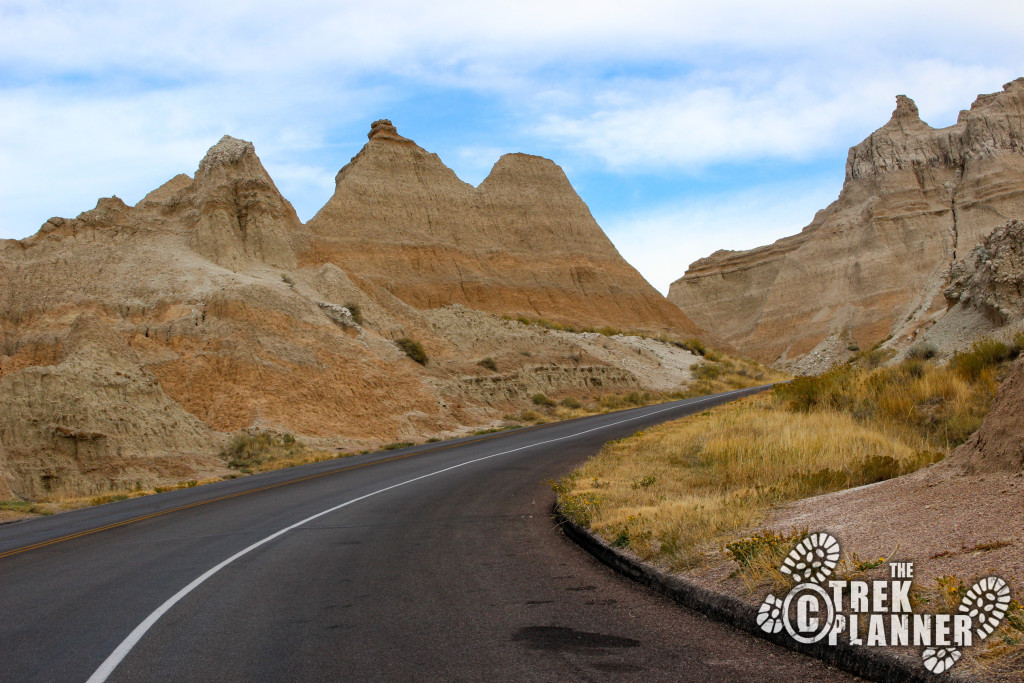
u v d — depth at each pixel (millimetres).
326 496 16578
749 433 17250
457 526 11664
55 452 28156
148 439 30516
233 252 53062
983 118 130125
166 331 40281
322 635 6375
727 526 8359
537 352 59000
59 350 40500
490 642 5984
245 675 5465
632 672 5145
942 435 15281
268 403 36562
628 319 93500
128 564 10234
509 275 89875
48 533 14633
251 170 58562
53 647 6441
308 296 50969
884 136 142375
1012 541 5586
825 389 21516
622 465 15969
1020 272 21781
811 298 127125
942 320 25734
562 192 104875
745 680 4879
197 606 7586
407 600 7434
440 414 42625
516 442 27344
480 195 97500
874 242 123750
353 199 86688
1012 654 4379
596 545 9148
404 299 78938
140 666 5781
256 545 10977
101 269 47500
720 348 98125
